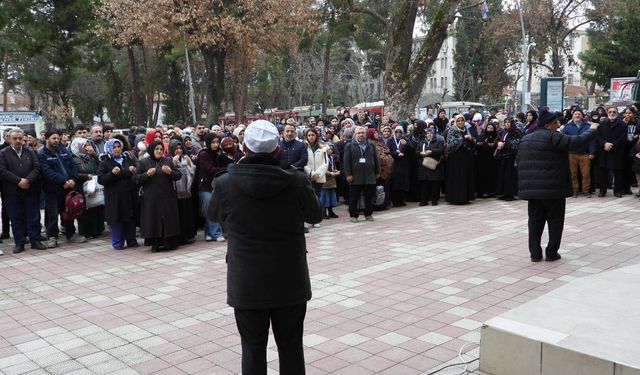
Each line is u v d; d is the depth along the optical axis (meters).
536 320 4.21
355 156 10.68
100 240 10.11
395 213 11.74
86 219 9.95
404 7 17.38
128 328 5.51
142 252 9.00
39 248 9.35
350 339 5.02
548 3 37.19
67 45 27.75
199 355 4.82
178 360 4.72
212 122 27.83
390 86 17.70
